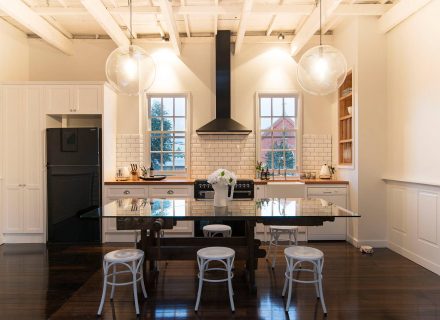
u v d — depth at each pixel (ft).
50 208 15.28
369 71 14.61
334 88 11.15
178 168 18.30
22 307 8.85
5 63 15.93
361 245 14.60
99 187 15.30
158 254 10.10
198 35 17.94
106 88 15.87
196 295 9.62
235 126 16.74
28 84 15.35
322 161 18.02
